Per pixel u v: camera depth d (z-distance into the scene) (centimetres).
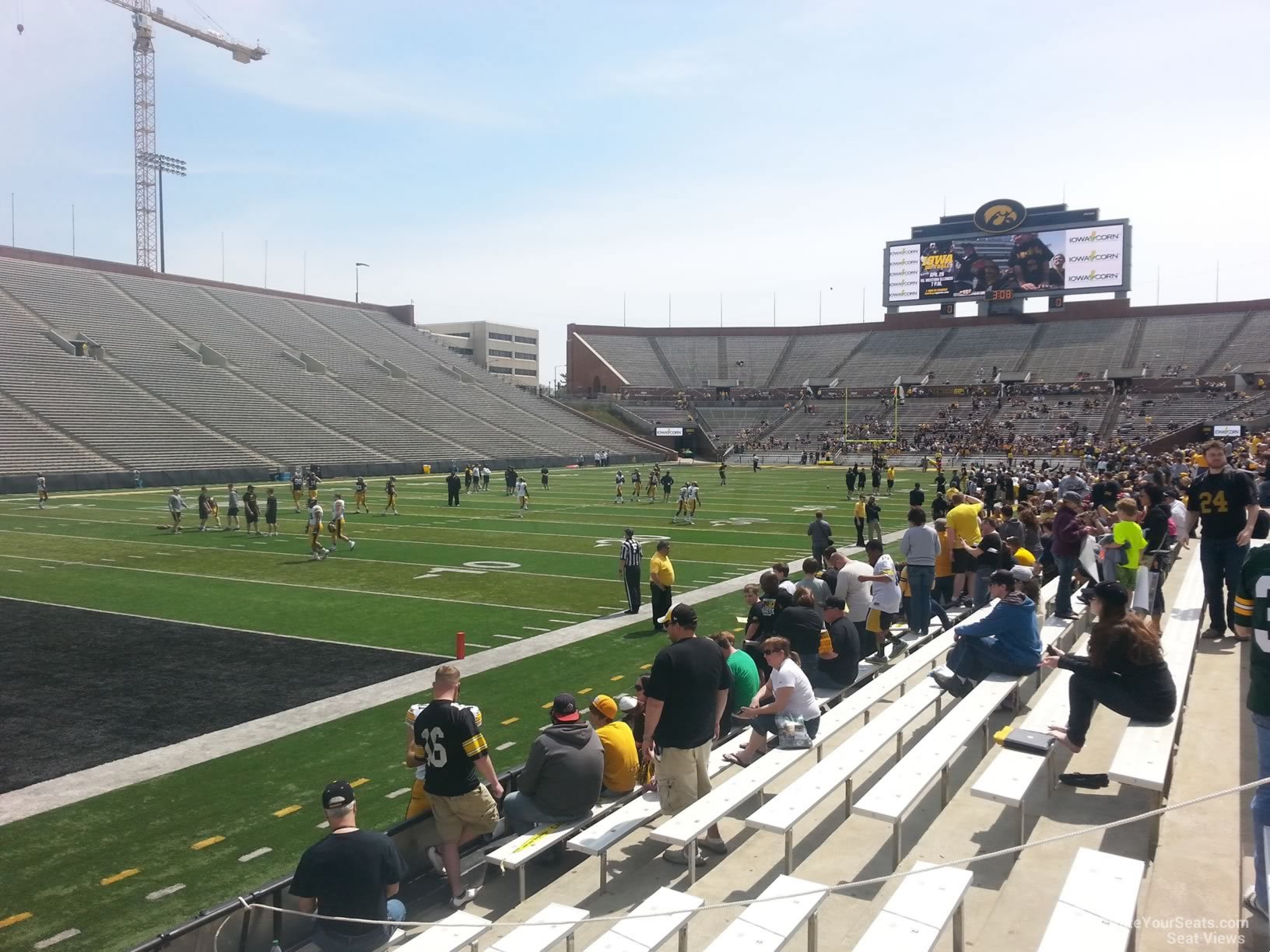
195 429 4778
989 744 698
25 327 5119
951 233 7488
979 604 1216
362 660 1171
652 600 1417
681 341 9312
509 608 1511
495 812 555
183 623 1384
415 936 465
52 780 778
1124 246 6950
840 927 462
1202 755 586
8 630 1330
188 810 720
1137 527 927
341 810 458
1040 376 7544
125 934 541
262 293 7450
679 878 535
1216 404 6412
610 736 621
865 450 7050
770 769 592
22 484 3619
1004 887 463
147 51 8850
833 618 841
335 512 2234
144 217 8938
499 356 10712
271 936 479
